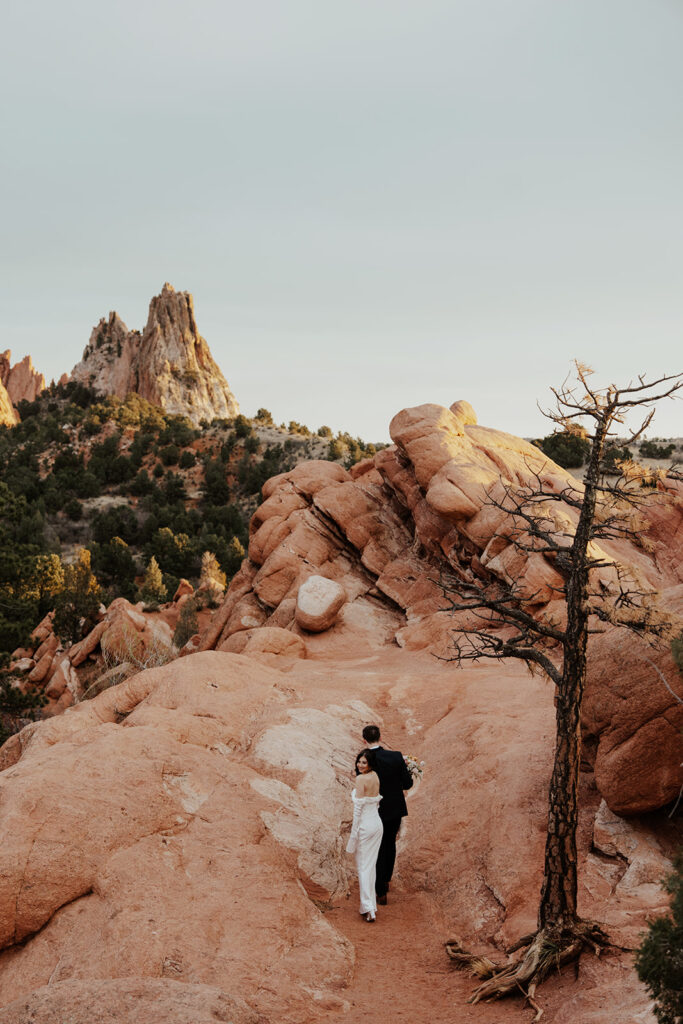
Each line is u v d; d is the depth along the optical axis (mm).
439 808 9594
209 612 48875
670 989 4977
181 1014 4910
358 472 25438
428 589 19953
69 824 7629
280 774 9844
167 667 12211
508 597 7805
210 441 184750
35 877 7086
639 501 7504
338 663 16219
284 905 7609
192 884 7547
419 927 8016
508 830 8586
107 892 7211
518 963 6574
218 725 10742
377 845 8258
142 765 8820
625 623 7180
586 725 8648
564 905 6766
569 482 19688
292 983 6555
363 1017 6195
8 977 6672
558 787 6957
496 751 10062
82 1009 4930
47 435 188375
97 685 29125
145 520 136250
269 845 8508
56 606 52406
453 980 6801
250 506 146625
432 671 14719
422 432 20375
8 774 8688
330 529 22859
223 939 6910
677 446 65312
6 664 27359
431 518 20344
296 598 20125
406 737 11695
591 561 7320
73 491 152125
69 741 9578
